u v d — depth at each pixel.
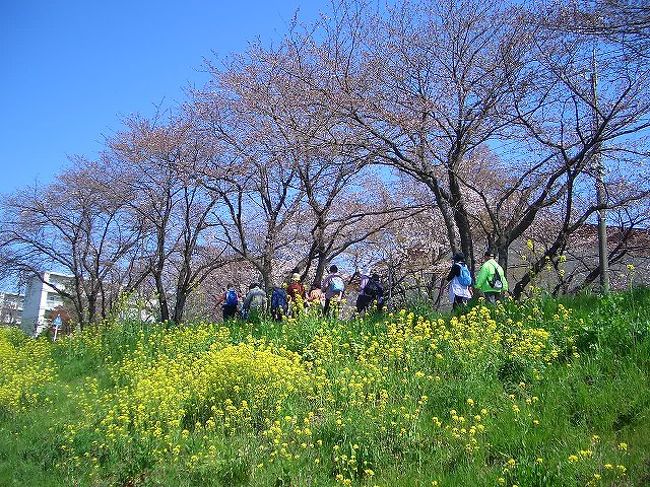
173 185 19.97
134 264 26.08
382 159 14.16
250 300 13.82
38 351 13.09
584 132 14.07
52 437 7.40
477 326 8.20
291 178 18.36
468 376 6.94
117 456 6.57
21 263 25.19
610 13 9.71
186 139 18.11
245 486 5.63
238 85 16.53
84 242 25.38
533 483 4.65
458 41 13.80
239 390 7.33
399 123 13.24
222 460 5.93
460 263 11.34
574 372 6.59
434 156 13.53
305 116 15.15
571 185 13.54
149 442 6.59
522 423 5.68
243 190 18.58
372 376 7.24
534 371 6.74
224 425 6.68
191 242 21.31
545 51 13.13
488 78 13.73
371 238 20.55
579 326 7.57
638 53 10.03
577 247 19.03
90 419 7.70
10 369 11.15
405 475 5.30
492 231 16.41
